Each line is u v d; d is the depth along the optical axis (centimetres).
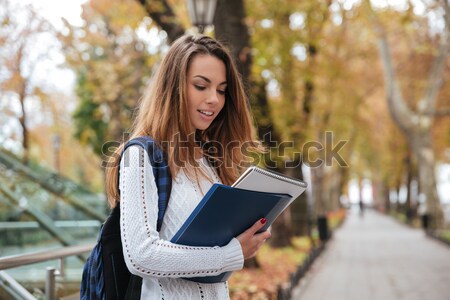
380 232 3819
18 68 1936
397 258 2059
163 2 1164
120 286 257
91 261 267
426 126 3466
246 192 255
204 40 284
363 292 1255
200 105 277
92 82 2200
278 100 1720
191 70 275
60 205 1261
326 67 1969
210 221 253
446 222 3569
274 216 287
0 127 1977
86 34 2036
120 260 258
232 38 1208
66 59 2000
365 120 4331
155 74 283
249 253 271
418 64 3762
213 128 311
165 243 246
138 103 310
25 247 1053
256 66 1465
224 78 284
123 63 2166
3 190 1145
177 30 1173
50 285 525
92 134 3053
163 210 258
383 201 8862
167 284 260
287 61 1603
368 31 2809
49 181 1332
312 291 1269
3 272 488
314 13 1609
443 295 1208
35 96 2136
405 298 1173
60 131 3173
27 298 491
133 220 246
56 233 1039
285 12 1588
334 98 2642
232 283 1201
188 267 248
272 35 1579
